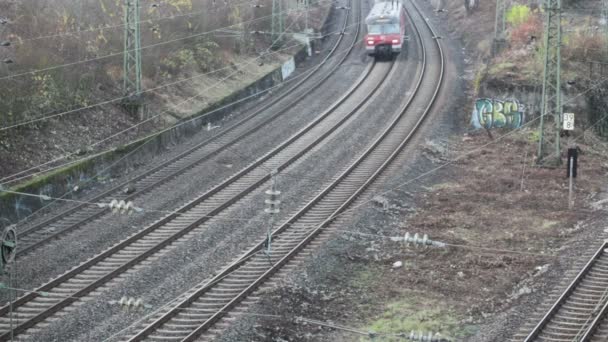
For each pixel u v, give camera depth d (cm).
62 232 3116
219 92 5388
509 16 7000
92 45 4731
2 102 3756
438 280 2869
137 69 4556
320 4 8938
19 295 2556
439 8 9131
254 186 3747
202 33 5731
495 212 3644
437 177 4150
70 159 3866
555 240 3284
